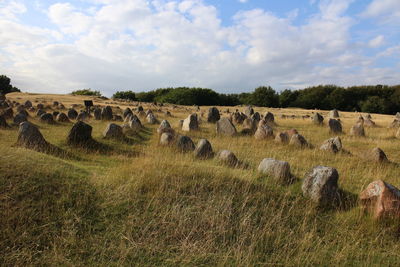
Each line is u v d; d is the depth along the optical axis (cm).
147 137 1349
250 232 455
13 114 1939
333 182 553
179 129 1553
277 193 568
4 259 354
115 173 595
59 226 420
